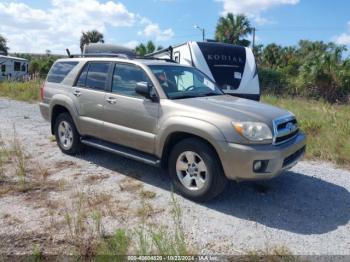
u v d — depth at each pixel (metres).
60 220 4.08
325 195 5.03
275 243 3.75
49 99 6.68
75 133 6.29
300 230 4.05
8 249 3.50
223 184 4.48
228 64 10.62
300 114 11.31
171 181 5.32
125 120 5.29
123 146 5.50
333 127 8.61
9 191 4.84
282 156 4.35
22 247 3.54
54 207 4.41
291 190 5.17
